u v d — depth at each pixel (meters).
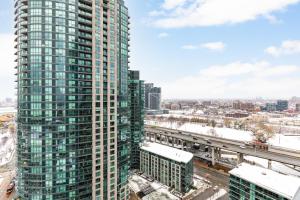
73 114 95.62
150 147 158.38
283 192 88.38
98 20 103.62
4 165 177.38
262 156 151.00
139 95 163.50
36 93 91.38
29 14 92.38
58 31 93.69
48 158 91.38
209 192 129.25
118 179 112.12
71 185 94.75
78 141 96.50
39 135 91.06
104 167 105.00
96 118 102.06
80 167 96.94
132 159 162.12
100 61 103.69
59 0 94.12
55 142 92.31
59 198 92.50
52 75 92.62
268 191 92.69
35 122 91.19
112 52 108.69
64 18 94.75
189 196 124.75
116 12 111.56
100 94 103.19
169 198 122.88
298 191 88.75
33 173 90.62
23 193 92.31
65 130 93.81
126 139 118.50
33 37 91.81
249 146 174.00
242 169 113.00
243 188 103.69
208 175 154.12
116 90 110.31
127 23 123.81
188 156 137.75
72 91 95.69
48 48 92.31
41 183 90.56
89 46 101.12
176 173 131.88
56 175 92.19
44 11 92.25
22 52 95.69
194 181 144.25
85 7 99.81
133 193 128.88
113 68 109.00
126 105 119.75
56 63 93.19
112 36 109.00
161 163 142.38
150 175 151.25
